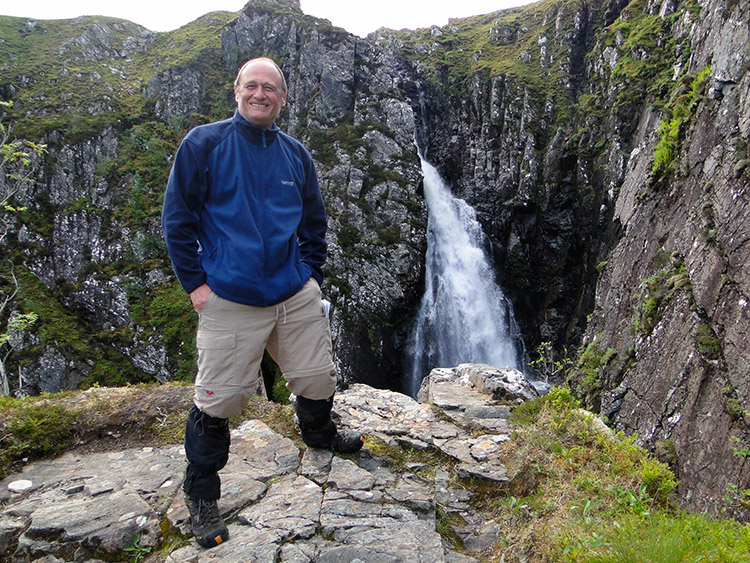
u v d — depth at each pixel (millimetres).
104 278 16906
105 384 15070
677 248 7703
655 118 12391
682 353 6621
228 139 2217
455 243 19375
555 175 18047
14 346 14695
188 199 2154
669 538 1914
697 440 5801
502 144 20250
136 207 18266
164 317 16328
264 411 3594
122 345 15945
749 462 4773
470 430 3449
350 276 16484
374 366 15797
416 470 2988
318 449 3057
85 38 25844
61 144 18703
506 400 3984
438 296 18281
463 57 24438
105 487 2719
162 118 21781
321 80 20406
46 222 17578
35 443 3088
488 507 2666
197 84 22938
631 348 8266
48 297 16469
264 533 2219
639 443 7023
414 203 17938
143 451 3143
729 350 5688
